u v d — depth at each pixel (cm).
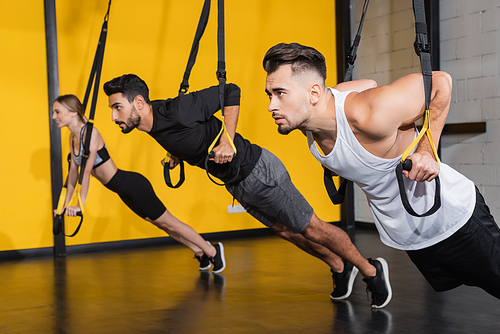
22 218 448
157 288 314
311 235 251
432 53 534
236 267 379
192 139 234
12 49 443
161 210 350
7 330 231
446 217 183
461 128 514
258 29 561
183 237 358
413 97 162
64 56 464
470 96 514
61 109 329
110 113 482
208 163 243
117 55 484
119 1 485
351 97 169
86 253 460
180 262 408
